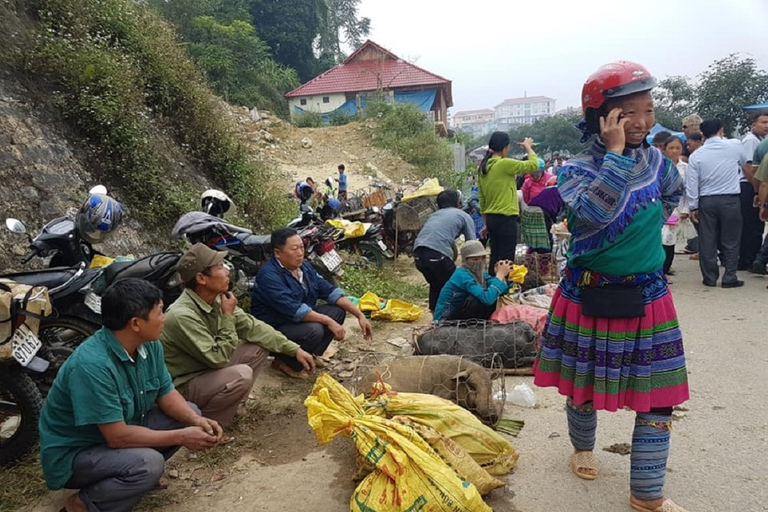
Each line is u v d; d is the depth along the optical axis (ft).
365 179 63.93
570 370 8.80
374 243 27.66
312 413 8.54
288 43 122.93
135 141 21.98
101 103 21.52
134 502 8.86
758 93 72.64
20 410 10.53
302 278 14.90
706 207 21.11
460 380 11.33
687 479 9.49
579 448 9.79
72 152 20.53
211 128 27.86
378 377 11.09
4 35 21.07
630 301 8.09
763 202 20.42
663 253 8.46
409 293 24.03
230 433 11.96
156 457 8.71
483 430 9.82
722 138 21.20
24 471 10.37
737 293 20.48
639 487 8.56
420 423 9.30
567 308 8.82
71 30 23.75
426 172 71.56
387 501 8.08
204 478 10.36
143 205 21.74
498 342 14.37
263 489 9.93
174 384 11.29
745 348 15.10
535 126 164.55
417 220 28.99
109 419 8.36
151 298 8.63
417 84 110.52
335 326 14.15
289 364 14.60
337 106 110.63
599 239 8.19
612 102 8.08
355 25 159.12
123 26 26.23
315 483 10.05
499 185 20.27
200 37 85.40
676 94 84.53
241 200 27.20
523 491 9.45
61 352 12.55
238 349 12.63
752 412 11.64
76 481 8.69
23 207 17.80
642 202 8.08
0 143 18.42
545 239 23.26
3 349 9.54
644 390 8.23
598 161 8.39
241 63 92.02
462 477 8.70
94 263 13.99
